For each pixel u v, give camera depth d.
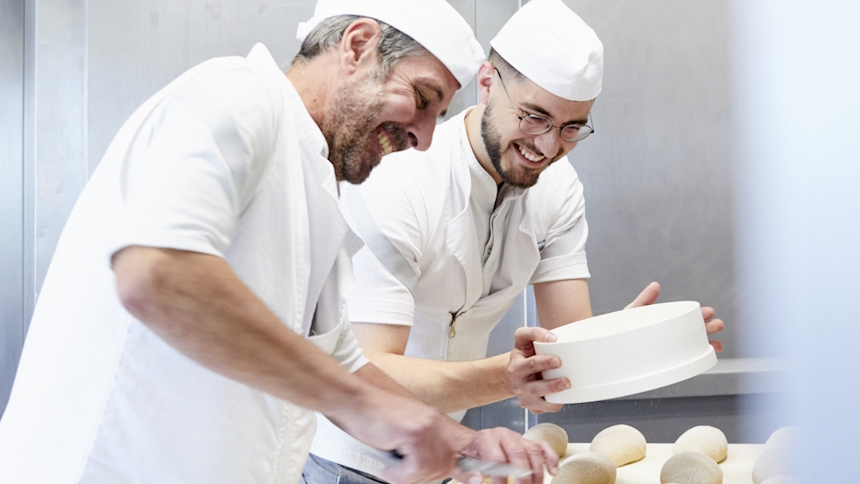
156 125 0.55
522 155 1.04
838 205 0.60
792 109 0.64
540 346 0.85
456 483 0.96
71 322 0.58
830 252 0.59
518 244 1.17
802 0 0.64
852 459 0.60
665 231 1.53
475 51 0.73
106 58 1.36
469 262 1.11
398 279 1.03
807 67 0.64
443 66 0.69
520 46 0.99
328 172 0.67
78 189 1.35
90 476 0.57
